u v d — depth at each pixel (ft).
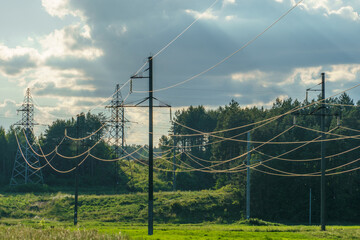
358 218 316.81
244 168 315.37
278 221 299.99
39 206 288.71
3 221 235.20
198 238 136.46
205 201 292.61
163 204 285.84
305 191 316.40
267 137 342.03
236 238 139.95
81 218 263.29
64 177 454.81
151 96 150.10
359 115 387.34
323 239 139.85
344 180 320.91
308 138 351.05
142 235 141.79
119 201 294.46
